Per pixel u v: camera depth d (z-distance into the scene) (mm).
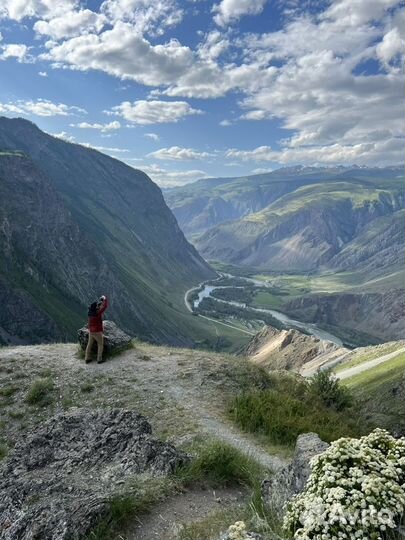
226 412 16047
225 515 7066
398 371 110062
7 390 18266
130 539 6348
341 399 20625
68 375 19516
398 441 5191
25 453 9266
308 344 188750
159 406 16453
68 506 6730
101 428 9688
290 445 13234
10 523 6863
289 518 4723
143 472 8211
